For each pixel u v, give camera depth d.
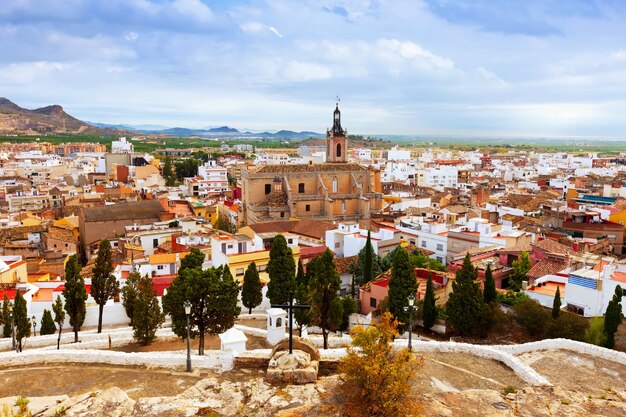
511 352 36.56
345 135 132.38
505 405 25.59
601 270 52.44
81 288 49.16
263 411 24.33
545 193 157.00
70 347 44.12
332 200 115.50
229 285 40.53
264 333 46.88
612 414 25.20
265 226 98.12
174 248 86.19
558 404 25.97
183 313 38.91
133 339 47.22
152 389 28.45
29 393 28.66
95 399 25.23
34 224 115.06
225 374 29.25
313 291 44.31
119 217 115.69
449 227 90.38
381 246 81.25
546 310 46.94
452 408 25.03
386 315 27.22
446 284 57.47
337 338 44.25
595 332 41.78
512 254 67.12
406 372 25.14
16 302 47.09
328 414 23.86
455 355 35.06
